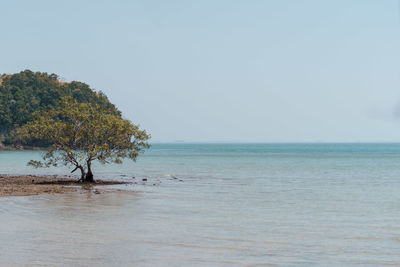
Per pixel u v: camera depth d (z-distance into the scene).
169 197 32.59
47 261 14.68
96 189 37.06
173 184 43.62
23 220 22.06
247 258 15.57
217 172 63.12
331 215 25.03
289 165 83.62
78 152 41.12
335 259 15.62
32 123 40.03
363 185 43.97
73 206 27.00
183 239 18.33
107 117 41.16
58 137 40.22
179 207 27.53
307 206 28.66
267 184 44.69
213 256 15.77
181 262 14.95
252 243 17.83
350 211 26.64
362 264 15.04
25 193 32.84
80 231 19.58
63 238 18.11
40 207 26.39
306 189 39.69
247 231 20.20
